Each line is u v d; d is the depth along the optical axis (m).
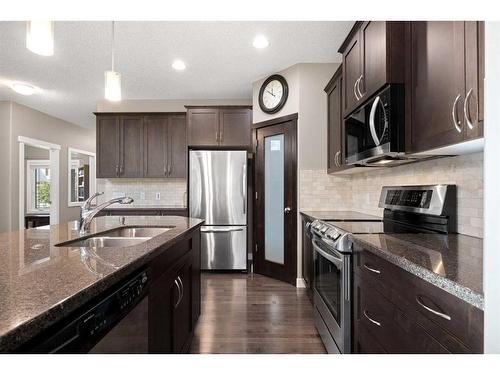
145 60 3.28
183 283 1.77
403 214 2.05
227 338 2.17
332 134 3.04
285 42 2.91
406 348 1.01
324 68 3.38
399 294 1.06
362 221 2.23
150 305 1.20
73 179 6.43
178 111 4.71
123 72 3.61
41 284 0.73
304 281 3.23
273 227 3.70
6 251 1.12
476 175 1.44
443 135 1.23
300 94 3.38
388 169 2.44
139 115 4.42
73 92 4.25
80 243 1.51
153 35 2.76
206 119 4.15
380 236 1.49
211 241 3.94
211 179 3.96
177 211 4.25
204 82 3.96
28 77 3.71
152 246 1.21
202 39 2.85
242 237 3.94
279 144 3.64
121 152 4.41
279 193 3.64
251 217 4.42
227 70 3.57
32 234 1.63
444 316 0.79
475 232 1.44
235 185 3.96
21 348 0.54
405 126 1.55
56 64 3.35
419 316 0.92
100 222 2.34
